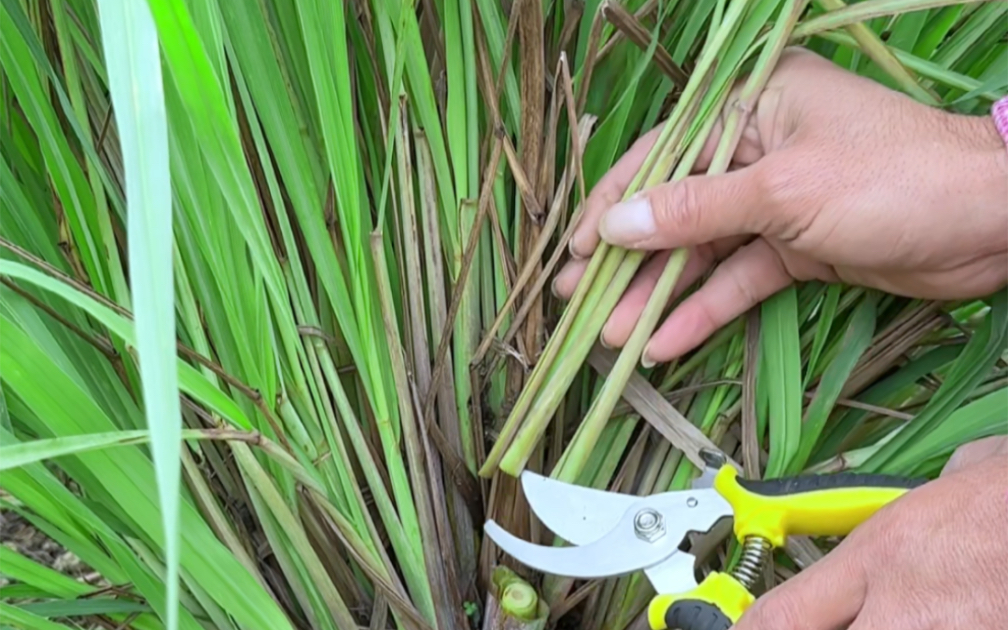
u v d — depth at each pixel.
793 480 0.29
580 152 0.32
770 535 0.29
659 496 0.30
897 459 0.32
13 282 0.27
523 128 0.32
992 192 0.29
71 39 0.31
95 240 0.30
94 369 0.30
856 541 0.26
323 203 0.32
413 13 0.31
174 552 0.15
